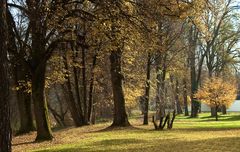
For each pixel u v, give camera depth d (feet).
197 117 234.79
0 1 34.04
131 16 77.82
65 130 122.52
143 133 96.02
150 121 157.69
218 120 191.83
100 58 138.92
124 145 71.15
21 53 85.15
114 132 101.55
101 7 77.41
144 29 79.51
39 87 86.12
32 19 79.61
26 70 93.91
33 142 84.99
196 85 248.52
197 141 73.31
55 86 191.11
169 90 268.41
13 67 117.39
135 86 157.89
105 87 177.58
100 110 231.91
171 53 173.88
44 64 86.02
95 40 92.43
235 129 108.17
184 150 61.21
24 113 123.13
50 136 86.94
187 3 83.82
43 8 78.89
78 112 151.12
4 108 33.50
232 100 192.13
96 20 79.41
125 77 152.87
